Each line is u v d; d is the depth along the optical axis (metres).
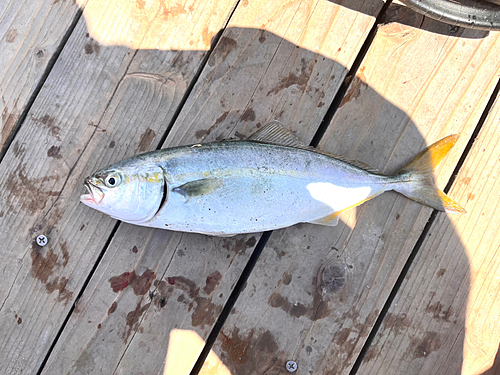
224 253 0.41
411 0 0.39
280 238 0.41
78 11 0.40
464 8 0.40
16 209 0.40
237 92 0.41
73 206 0.40
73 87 0.40
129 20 0.41
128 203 0.37
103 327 0.40
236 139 0.41
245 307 0.41
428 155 0.41
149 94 0.41
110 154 0.40
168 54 0.41
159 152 0.37
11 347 0.39
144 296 0.40
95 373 0.39
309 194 0.39
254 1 0.41
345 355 0.41
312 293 0.41
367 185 0.40
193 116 0.41
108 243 0.40
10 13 0.40
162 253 0.40
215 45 0.41
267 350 0.41
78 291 0.40
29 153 0.40
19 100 0.40
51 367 0.39
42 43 0.40
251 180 0.38
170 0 0.41
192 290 0.40
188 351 0.40
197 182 0.37
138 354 0.40
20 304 0.39
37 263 0.40
